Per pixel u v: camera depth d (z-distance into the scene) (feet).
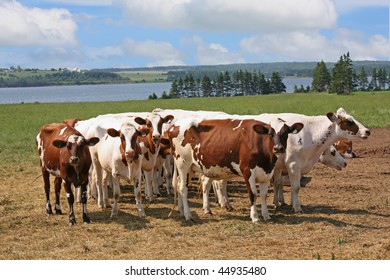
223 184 41.86
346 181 52.26
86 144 37.52
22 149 82.17
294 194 40.55
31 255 30.32
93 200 46.55
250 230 34.78
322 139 41.45
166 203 45.01
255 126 36.37
